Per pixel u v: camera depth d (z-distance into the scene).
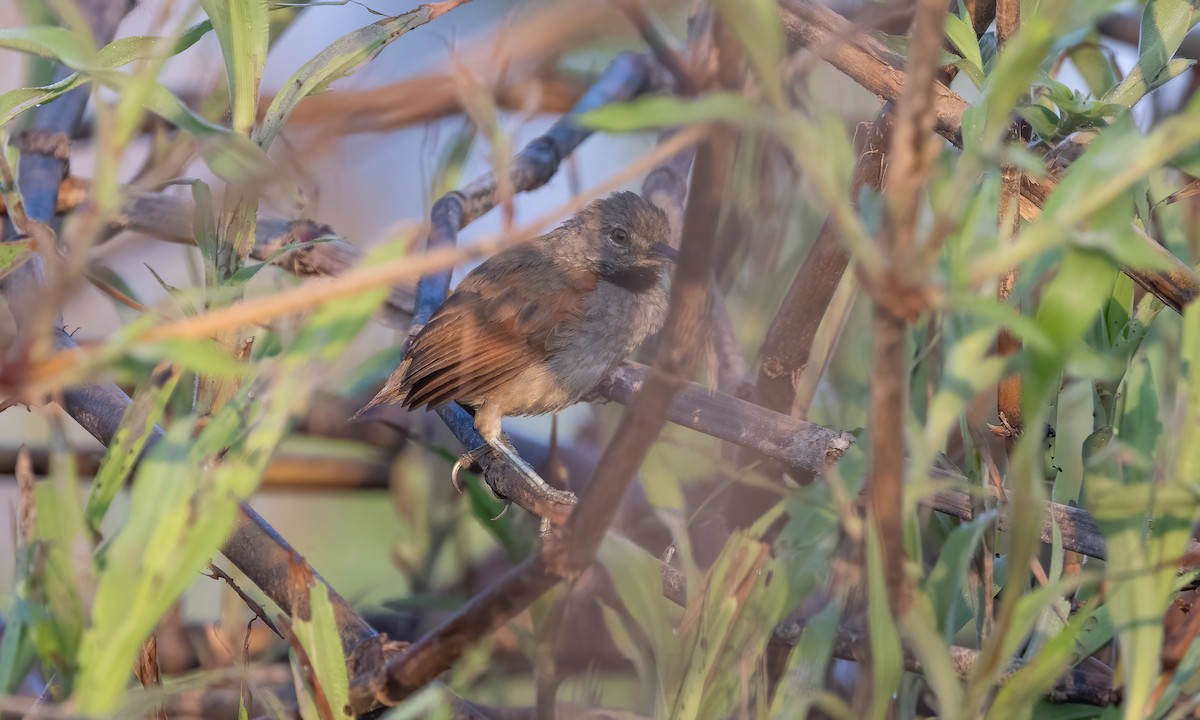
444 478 11.28
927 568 7.04
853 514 5.21
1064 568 7.08
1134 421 5.25
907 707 6.52
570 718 7.18
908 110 3.21
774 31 3.34
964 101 6.58
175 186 11.27
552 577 4.59
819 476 7.31
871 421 3.75
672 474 7.40
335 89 12.20
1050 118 6.28
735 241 9.78
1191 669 5.35
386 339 12.99
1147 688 4.86
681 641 5.98
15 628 4.96
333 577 12.84
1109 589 5.07
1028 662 5.46
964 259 4.07
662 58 5.07
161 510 4.43
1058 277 3.76
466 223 11.36
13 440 12.65
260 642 10.28
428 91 12.27
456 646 5.19
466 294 11.24
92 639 4.32
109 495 5.32
